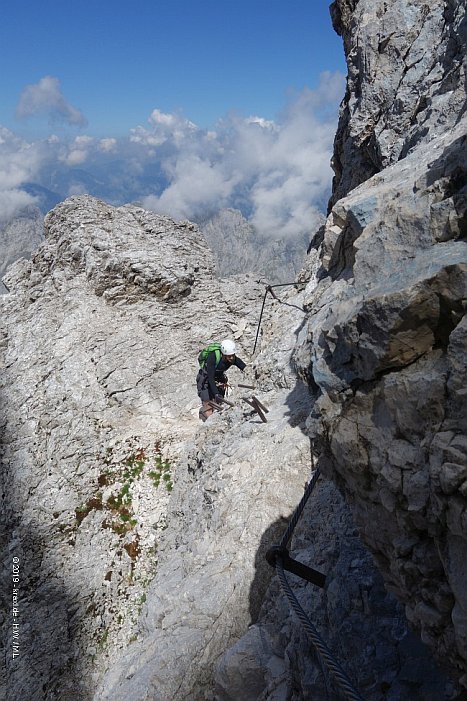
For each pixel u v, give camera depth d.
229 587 8.62
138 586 11.75
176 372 15.66
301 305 15.21
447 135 7.28
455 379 2.90
